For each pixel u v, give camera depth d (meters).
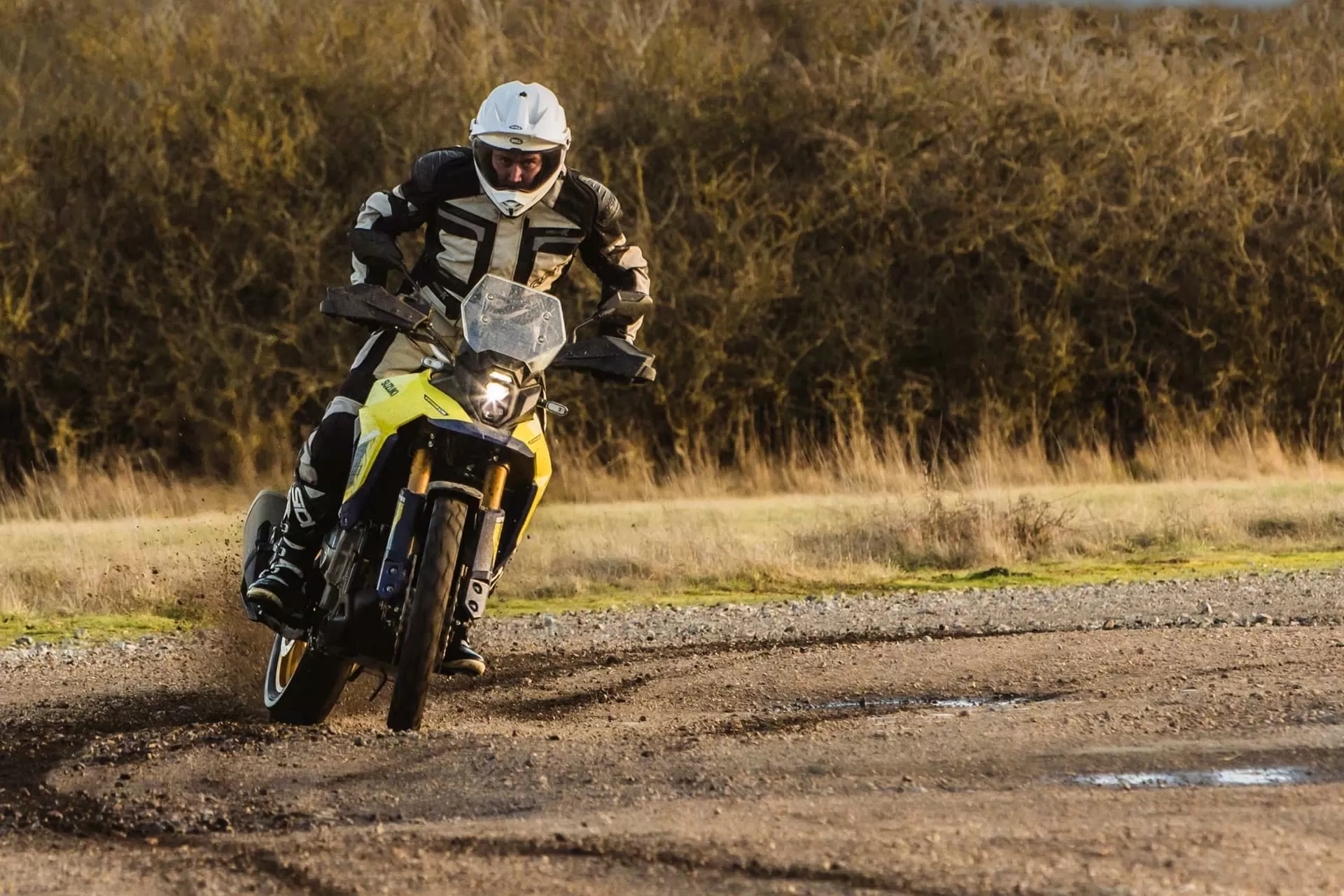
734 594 43.75
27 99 82.38
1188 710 21.86
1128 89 89.12
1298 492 64.75
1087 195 84.94
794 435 79.56
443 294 21.31
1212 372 85.81
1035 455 79.00
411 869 14.23
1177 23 117.75
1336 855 13.72
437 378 20.20
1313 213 86.25
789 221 82.19
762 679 27.61
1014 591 42.06
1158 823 15.02
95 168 78.75
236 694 27.11
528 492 20.70
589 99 85.75
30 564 44.56
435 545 19.66
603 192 21.56
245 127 78.75
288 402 78.06
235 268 78.56
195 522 60.59
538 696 27.17
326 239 79.12
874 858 13.94
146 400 77.56
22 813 18.03
